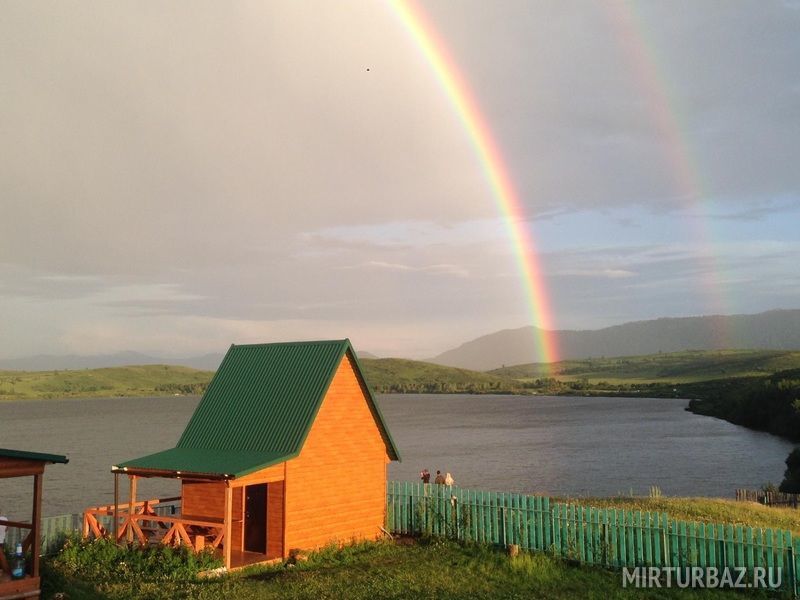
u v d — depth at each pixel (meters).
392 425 160.38
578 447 97.88
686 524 21.36
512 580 21.20
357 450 27.28
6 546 22.97
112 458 91.75
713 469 71.88
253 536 24.62
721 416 146.50
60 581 19.66
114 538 23.84
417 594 19.33
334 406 26.47
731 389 190.38
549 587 20.45
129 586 19.67
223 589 19.59
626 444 100.50
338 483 26.19
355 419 27.38
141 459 24.72
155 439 124.50
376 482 28.06
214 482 25.06
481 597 19.11
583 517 23.52
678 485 61.69
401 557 24.33
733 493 56.06
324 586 20.09
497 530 25.59
